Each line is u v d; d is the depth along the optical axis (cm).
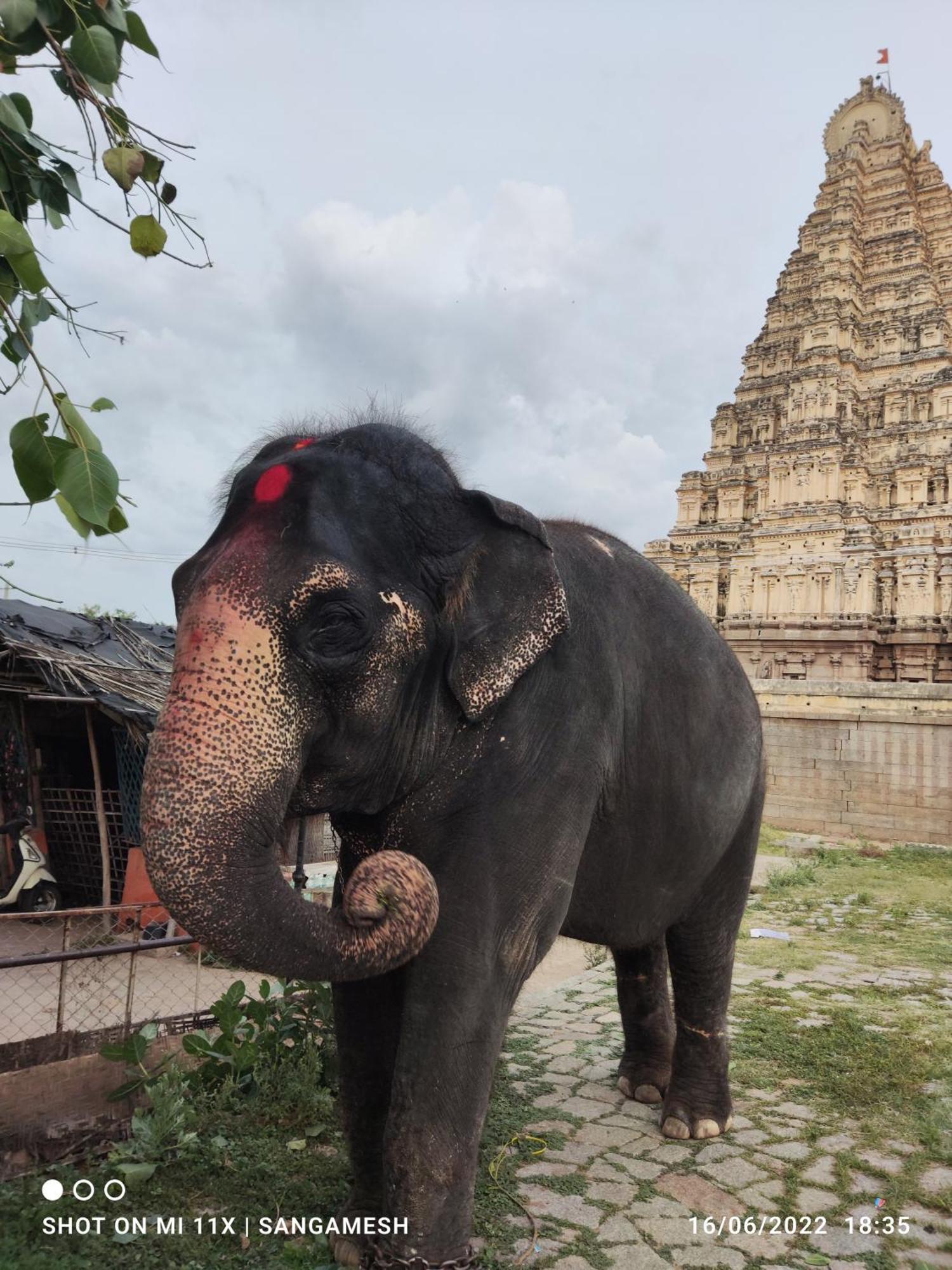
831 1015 691
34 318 253
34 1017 657
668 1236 362
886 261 4156
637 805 363
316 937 238
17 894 1001
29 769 1112
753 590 3778
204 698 236
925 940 1055
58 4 244
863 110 4469
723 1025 479
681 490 4397
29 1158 390
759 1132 470
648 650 375
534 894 300
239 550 253
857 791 2397
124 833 1048
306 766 266
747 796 441
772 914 1254
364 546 266
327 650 253
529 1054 593
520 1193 396
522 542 294
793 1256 350
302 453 274
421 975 285
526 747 307
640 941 409
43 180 259
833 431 3769
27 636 1092
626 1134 463
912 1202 397
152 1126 400
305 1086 451
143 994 725
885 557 3572
